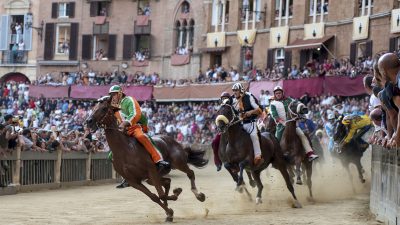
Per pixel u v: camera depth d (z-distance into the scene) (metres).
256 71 40.19
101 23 51.81
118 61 51.16
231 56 45.62
